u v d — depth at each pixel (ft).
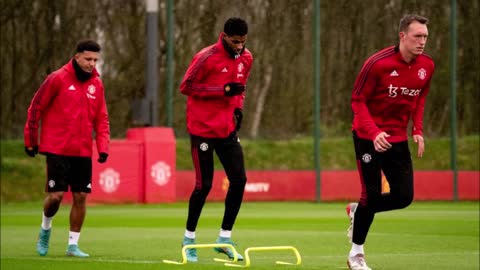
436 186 269.64
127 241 138.31
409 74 92.73
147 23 254.68
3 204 265.13
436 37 318.86
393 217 200.64
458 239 143.95
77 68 107.45
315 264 103.91
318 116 264.31
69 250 110.01
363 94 92.84
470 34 322.55
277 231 160.56
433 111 330.75
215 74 103.30
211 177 105.09
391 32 330.54
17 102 331.77
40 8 331.77
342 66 342.44
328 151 350.23
